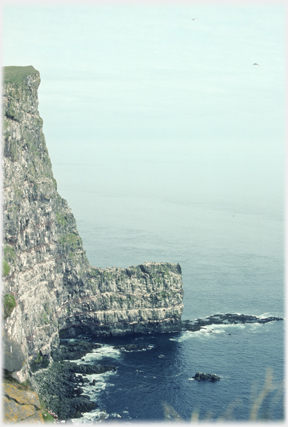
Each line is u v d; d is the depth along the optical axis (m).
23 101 182.00
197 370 181.25
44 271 192.00
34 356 170.75
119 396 158.88
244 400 155.50
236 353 196.50
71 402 151.25
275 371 179.25
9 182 159.50
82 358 192.00
